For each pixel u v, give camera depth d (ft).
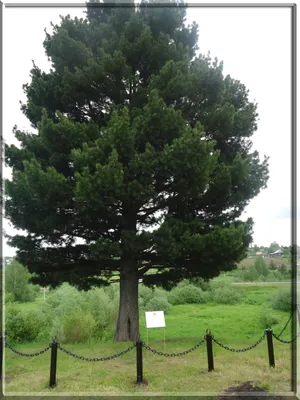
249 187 36.42
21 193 32.81
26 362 29.84
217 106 37.06
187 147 29.32
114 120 30.83
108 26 37.70
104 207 30.53
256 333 42.96
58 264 35.91
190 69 37.19
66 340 39.32
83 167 29.86
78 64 36.63
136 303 36.37
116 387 22.17
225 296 84.69
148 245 30.78
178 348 32.48
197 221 32.91
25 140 37.11
